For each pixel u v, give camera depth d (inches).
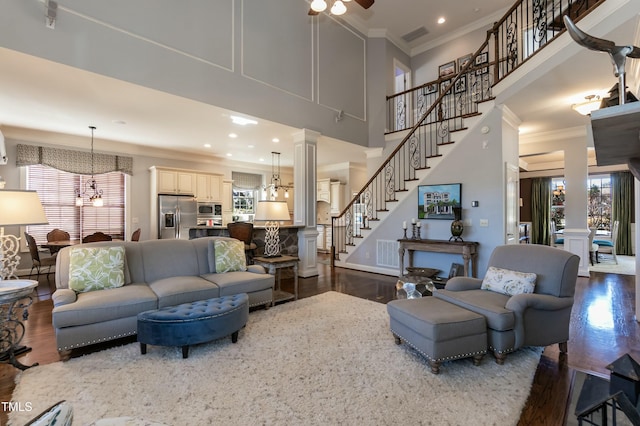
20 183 221.0
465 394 78.7
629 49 39.3
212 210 306.2
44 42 116.5
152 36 144.3
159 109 171.8
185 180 290.5
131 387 81.3
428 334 88.4
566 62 126.7
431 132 234.5
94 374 87.6
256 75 186.2
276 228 180.2
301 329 120.7
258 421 68.7
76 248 121.5
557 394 79.3
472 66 239.6
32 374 87.4
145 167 281.9
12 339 98.0
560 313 99.7
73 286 112.0
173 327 95.9
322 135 227.6
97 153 253.8
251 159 341.1
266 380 84.9
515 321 93.1
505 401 75.7
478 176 188.7
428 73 300.2
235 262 150.9
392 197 257.0
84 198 255.0
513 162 198.4
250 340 110.7
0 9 108.7
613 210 351.3
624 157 61.9
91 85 139.9
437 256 207.8
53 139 229.3
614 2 104.9
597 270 247.1
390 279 213.3
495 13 257.3
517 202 205.5
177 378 85.7
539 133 235.1
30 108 170.9
